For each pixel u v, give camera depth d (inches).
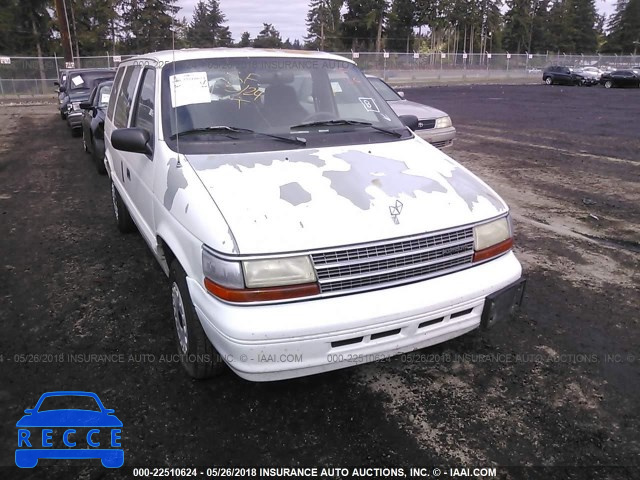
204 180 118.0
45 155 434.3
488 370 134.0
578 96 1130.7
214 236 103.5
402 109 371.2
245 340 99.3
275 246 101.0
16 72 1215.6
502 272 122.0
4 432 111.4
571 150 447.8
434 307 110.5
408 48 3159.5
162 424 114.0
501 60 2113.7
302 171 122.7
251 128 142.0
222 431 112.0
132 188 173.5
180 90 145.0
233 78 152.3
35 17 2075.5
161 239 136.9
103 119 342.0
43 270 195.9
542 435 111.2
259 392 125.0
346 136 147.3
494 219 123.5
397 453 106.0
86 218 261.4
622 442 109.2
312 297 102.7
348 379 130.4
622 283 184.5
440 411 118.6
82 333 150.9
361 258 105.1
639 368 134.5
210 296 105.9
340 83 167.6
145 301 170.7
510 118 697.0
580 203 286.8
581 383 128.3
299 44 3201.3
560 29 3826.3
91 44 1921.8
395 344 109.7
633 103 932.0
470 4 3250.5
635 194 304.0
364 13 2977.4
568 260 205.6
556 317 160.6
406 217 111.7
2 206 282.8
